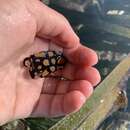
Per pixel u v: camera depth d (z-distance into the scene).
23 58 0.18
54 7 0.34
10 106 0.18
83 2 0.36
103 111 0.31
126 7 0.38
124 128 0.32
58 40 0.19
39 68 0.19
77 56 0.19
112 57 0.34
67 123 0.27
